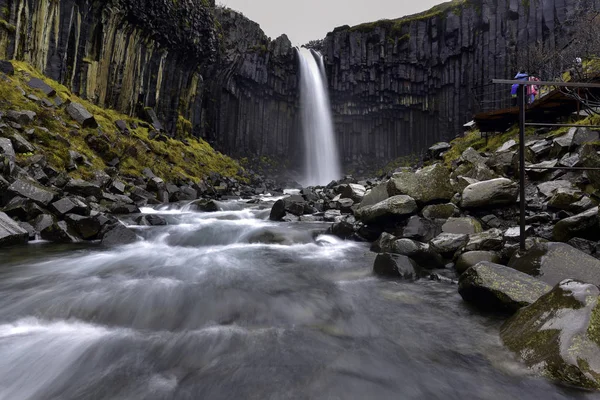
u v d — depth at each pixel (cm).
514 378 288
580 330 286
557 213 688
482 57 4134
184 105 3453
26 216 848
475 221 759
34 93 1625
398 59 4856
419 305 470
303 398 269
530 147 1062
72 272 602
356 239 930
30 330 389
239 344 362
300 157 5256
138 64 2717
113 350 348
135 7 2517
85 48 2244
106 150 1662
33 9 1877
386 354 339
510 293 409
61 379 300
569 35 3344
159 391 281
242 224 1157
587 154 768
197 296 493
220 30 4044
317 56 5225
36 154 1184
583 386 258
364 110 5219
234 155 4528
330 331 395
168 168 2094
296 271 647
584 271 437
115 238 845
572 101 1264
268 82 4912
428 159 2341
